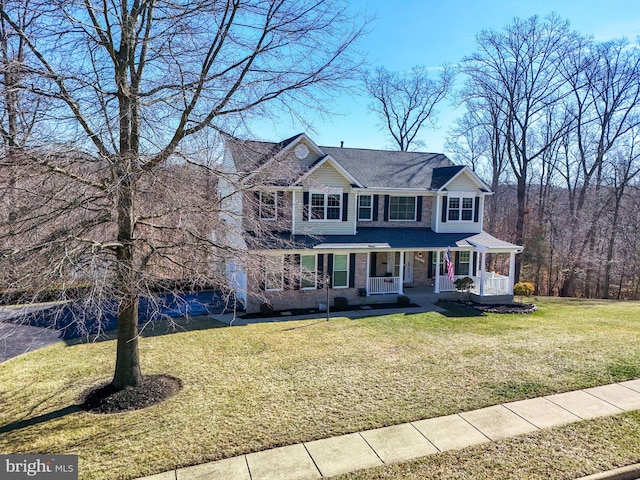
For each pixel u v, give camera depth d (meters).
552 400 8.18
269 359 10.81
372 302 18.67
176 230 8.02
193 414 7.68
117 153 7.16
